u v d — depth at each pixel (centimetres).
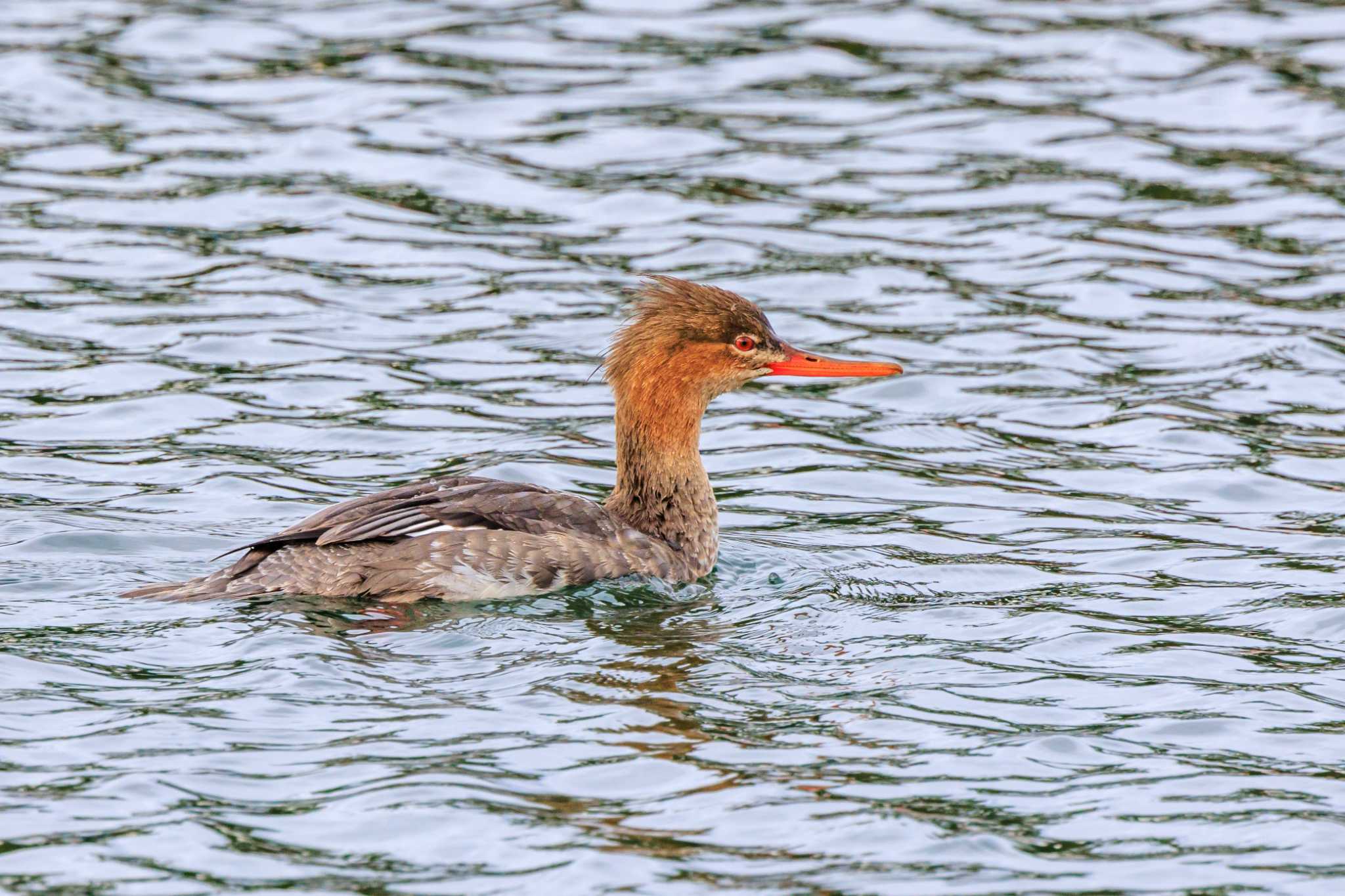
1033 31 2848
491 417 1772
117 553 1413
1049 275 2117
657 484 1434
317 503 1544
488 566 1306
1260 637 1270
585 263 2142
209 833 944
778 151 2450
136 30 2817
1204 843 958
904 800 1002
